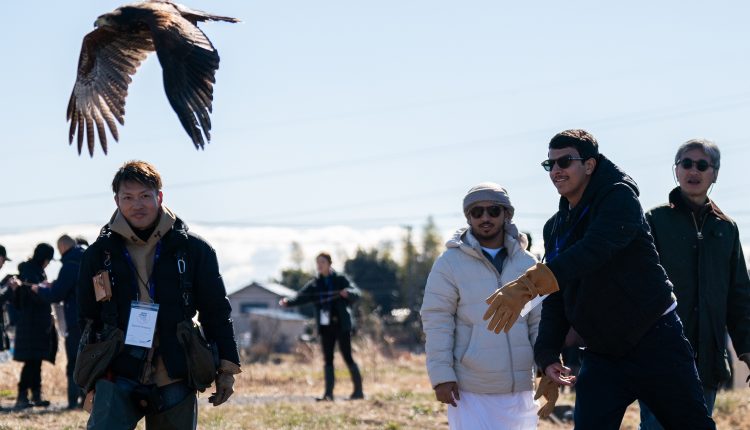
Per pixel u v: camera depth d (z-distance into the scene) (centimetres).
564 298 606
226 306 596
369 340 2227
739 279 731
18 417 1163
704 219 726
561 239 595
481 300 705
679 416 584
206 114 450
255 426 1116
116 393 561
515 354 707
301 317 5781
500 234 722
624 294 576
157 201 578
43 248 1298
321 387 1719
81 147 548
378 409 1300
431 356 704
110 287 570
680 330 589
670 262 722
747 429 1180
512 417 709
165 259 579
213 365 580
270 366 2175
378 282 7931
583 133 592
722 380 726
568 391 1517
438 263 717
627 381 587
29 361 1281
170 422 580
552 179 595
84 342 575
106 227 586
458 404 712
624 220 556
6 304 1405
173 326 575
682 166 721
